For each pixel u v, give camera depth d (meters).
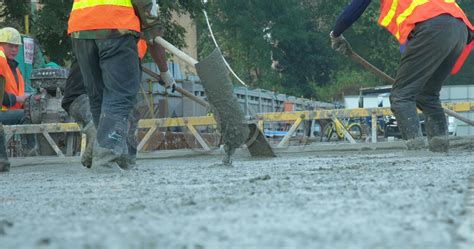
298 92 134.50
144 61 59.88
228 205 6.88
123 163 16.05
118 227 5.37
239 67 130.88
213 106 15.53
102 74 16.06
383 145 29.97
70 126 31.55
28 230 5.25
